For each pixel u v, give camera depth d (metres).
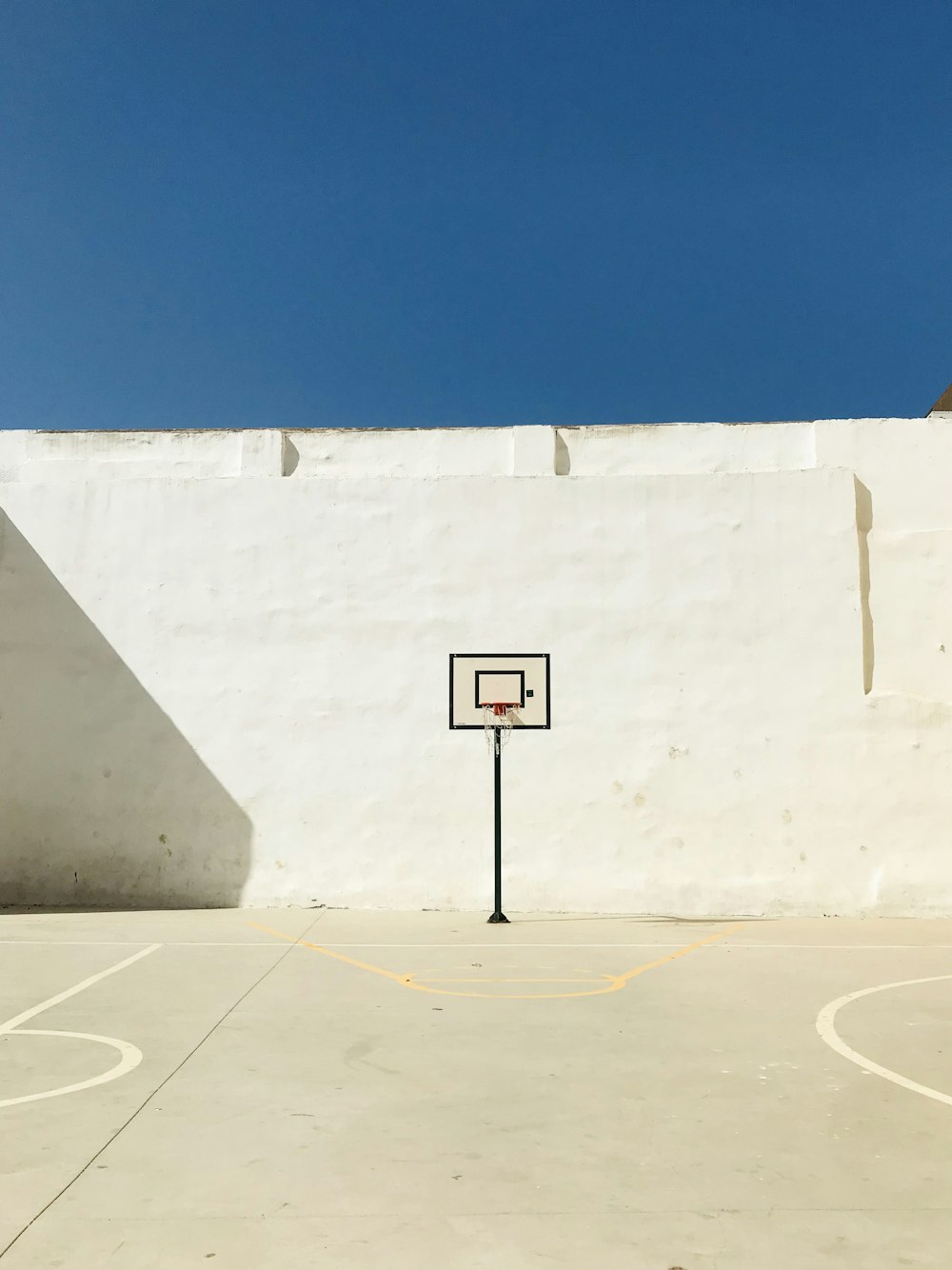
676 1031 6.04
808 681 12.06
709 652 12.16
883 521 12.47
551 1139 4.14
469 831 12.05
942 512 12.44
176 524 12.69
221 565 12.59
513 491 12.51
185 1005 6.64
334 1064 5.23
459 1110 4.50
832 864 11.84
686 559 12.30
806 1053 5.55
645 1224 3.33
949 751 11.91
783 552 12.27
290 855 12.16
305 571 12.52
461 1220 3.36
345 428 13.24
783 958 8.81
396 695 12.27
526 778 12.09
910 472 12.53
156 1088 4.81
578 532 12.41
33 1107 4.52
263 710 12.35
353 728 12.26
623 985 7.48
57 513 12.80
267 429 13.22
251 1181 3.68
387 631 12.37
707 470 12.90
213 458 13.24
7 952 8.81
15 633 12.64
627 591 12.29
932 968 8.30
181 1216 3.38
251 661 12.42
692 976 7.90
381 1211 3.42
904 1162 3.90
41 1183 3.64
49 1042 5.67
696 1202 3.51
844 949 9.32
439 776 12.13
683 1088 4.86
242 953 8.81
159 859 12.25
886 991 7.31
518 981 7.63
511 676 12.23
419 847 12.06
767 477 12.38
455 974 7.88
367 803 12.16
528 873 11.96
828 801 11.91
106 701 12.48
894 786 11.89
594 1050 5.57
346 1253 3.12
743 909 11.83
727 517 12.34
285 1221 3.34
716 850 11.91
